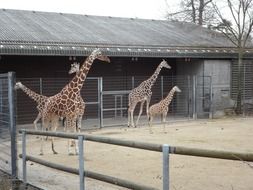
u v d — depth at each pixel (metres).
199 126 16.94
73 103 11.11
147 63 20.97
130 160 9.87
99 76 19.56
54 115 11.24
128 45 18.78
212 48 21.03
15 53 15.81
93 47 17.62
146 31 22.59
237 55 21.45
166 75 21.67
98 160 9.95
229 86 21.69
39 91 18.06
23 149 7.57
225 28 22.42
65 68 18.69
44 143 12.95
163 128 16.09
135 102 17.30
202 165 9.10
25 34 17.56
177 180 7.81
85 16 23.22
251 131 15.02
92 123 18.03
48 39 17.38
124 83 20.28
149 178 8.04
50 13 22.27
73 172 6.48
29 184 7.46
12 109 7.84
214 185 7.41
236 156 4.28
